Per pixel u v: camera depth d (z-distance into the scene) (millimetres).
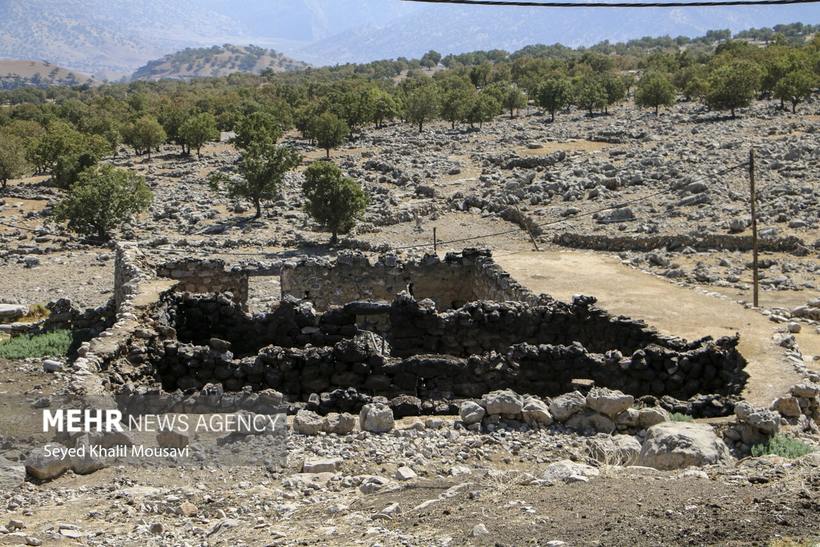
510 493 12336
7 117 143000
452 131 95062
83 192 53500
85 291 41062
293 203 60875
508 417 16359
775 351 22469
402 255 32875
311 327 23266
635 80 156500
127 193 54688
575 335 22641
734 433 15812
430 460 14664
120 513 12578
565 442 15516
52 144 81688
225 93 183250
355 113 95250
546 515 11211
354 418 16328
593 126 90438
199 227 55562
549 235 47375
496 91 112562
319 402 17609
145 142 92188
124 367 19297
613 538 10266
